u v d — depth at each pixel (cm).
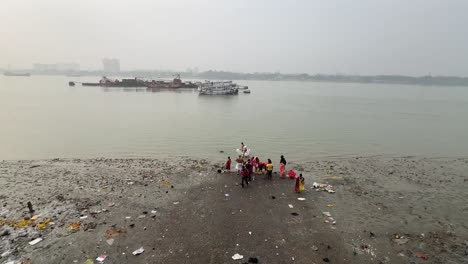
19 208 1880
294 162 3250
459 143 4488
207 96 13375
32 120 5928
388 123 6406
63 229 1627
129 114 7000
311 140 4428
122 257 1409
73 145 3938
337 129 5447
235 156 3456
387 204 2070
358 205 2038
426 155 3731
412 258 1448
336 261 1416
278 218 1809
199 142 4150
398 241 1595
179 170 2761
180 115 6975
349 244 1556
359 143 4322
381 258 1444
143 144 4006
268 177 2527
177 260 1396
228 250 1477
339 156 3584
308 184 2434
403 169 3020
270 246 1519
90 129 5053
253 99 12588
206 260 1398
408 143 4419
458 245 1570
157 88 17775
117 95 12888
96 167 2856
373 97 16062
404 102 12975
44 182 2383
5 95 11888
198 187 2305
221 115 7094
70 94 12875
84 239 1538
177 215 1825
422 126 6097
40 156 3412
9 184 2331
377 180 2606
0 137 4369
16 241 1502
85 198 2050
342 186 2412
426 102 13250
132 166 2917
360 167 3059
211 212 1872
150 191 2203
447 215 1925
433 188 2434
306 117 7031
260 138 4475
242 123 5897
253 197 2120
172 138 4391
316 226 1728
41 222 1694
